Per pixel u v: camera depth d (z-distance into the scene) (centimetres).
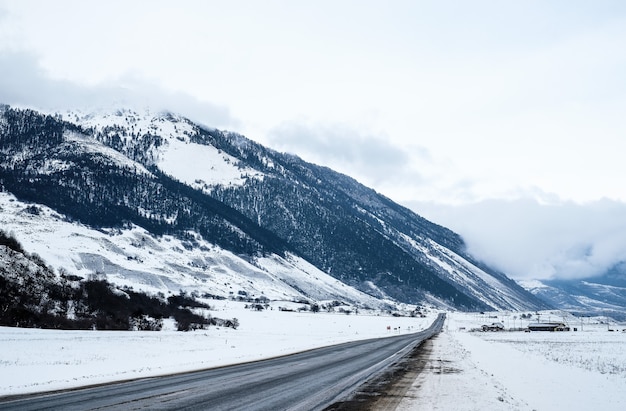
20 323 4547
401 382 1831
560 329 13400
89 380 1742
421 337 6562
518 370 2369
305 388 1642
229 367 2339
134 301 7125
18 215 19762
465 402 1397
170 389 1558
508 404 1380
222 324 7900
